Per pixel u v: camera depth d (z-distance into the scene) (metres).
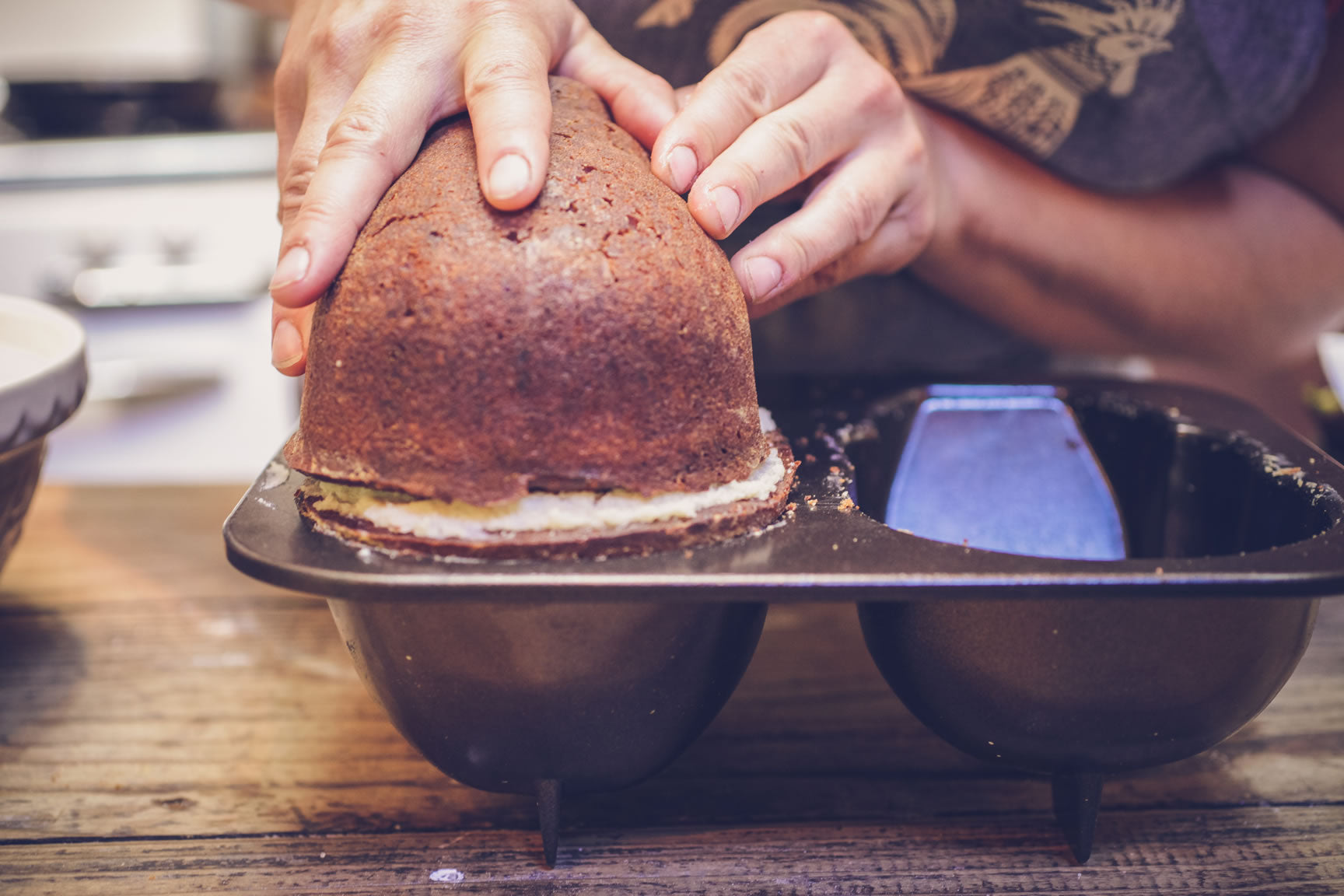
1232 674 0.42
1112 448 0.56
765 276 0.45
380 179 0.42
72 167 1.15
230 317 1.14
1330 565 0.40
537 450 0.40
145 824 0.45
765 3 0.52
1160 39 0.52
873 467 0.54
